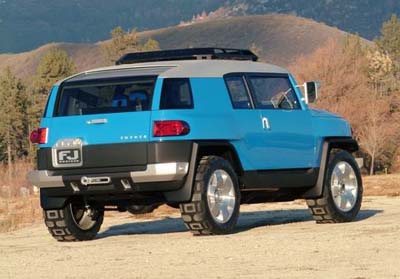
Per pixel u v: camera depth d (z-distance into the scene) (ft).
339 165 62.80
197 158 54.39
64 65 526.16
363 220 63.26
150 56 59.26
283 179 59.36
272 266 41.14
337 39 447.42
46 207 57.47
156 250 48.62
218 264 42.42
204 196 54.13
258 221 67.92
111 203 58.03
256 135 57.72
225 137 55.77
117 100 55.06
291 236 52.39
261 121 58.23
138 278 39.42
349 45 451.12
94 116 55.11
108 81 55.72
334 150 63.05
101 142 54.70
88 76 56.75
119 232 64.59
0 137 480.64
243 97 57.82
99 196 56.34
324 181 61.77
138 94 54.60
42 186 56.54
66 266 44.19
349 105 377.30
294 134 60.23
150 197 55.77
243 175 57.00
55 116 56.54
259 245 48.60
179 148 53.52
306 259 42.83
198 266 42.11
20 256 49.19
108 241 56.75
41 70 524.93
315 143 61.62
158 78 54.39
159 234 59.93
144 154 53.67
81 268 43.27
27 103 495.00
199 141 54.24
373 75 445.37
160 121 53.57
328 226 58.95
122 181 54.13
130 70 56.08
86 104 55.88
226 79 57.11
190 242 51.44
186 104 54.49
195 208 54.08
